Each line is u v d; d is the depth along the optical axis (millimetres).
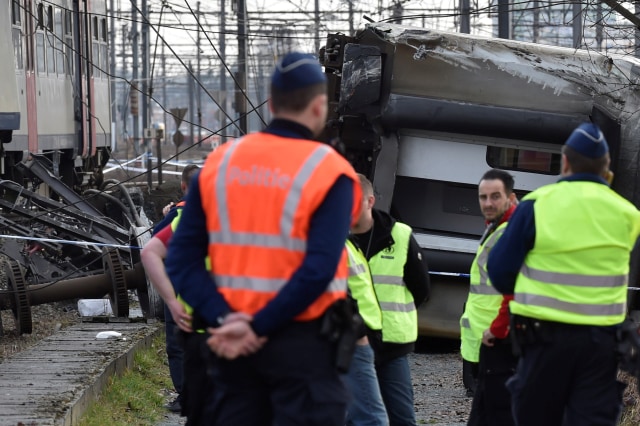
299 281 7402
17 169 33969
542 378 10125
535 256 10125
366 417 11758
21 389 15188
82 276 24547
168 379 19734
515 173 23406
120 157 108188
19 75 34562
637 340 9977
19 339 21422
